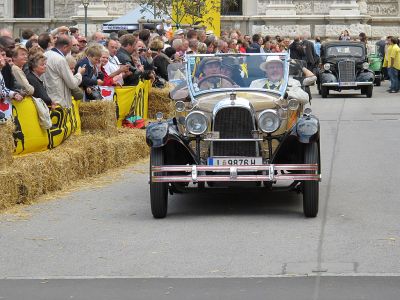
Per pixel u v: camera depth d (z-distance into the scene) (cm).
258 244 1147
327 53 3709
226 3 4459
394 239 1164
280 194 1490
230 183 1325
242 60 1417
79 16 5041
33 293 958
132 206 1409
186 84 1414
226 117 1320
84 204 1422
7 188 1373
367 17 5200
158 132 1293
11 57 1520
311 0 5194
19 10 5312
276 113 1316
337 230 1219
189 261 1075
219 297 929
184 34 2864
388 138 2202
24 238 1201
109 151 1727
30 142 1527
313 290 943
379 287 949
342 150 1997
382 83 4547
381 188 1531
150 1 3538
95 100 1830
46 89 1625
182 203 1433
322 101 3441
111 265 1065
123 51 2091
